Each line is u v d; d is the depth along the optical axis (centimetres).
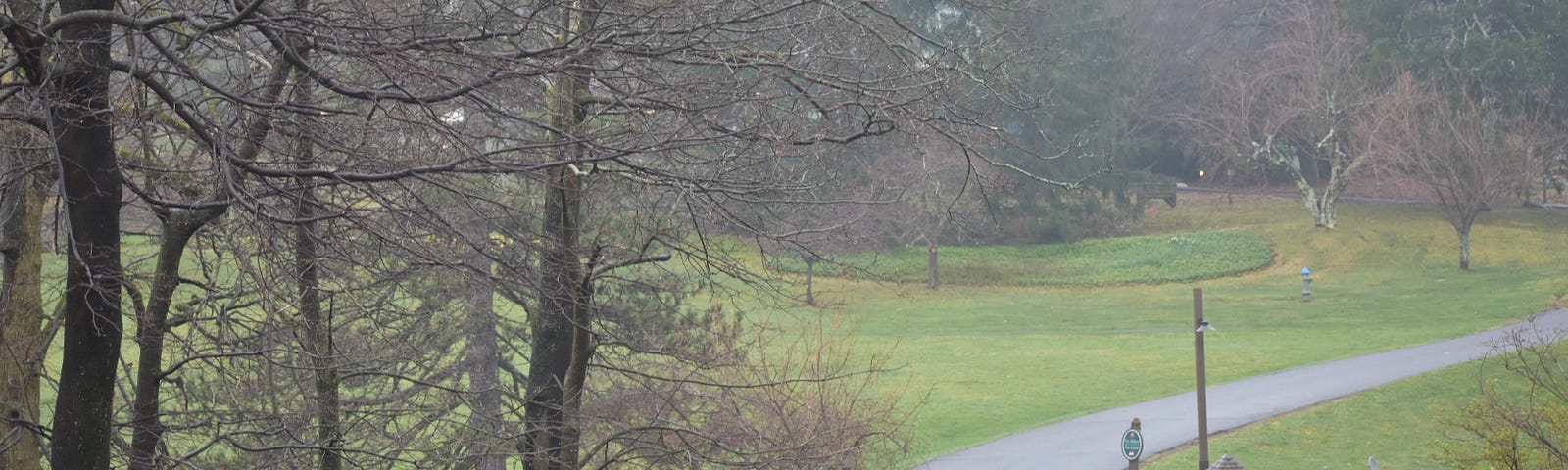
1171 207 8769
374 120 915
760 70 958
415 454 1425
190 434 1171
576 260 1103
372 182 808
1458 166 6662
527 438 1278
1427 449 3331
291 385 1173
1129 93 7862
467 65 791
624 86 957
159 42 734
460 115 1030
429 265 921
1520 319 5094
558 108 1074
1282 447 3331
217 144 754
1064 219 7525
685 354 1411
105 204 775
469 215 1012
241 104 798
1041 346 4997
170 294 920
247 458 1257
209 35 798
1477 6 7500
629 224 1283
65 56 746
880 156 4275
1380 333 4966
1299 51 8175
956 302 6250
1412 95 7025
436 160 892
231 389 1142
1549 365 3831
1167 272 6969
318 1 878
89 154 757
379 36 785
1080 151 6750
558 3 852
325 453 1052
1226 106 8256
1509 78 7462
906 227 6412
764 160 1046
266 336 962
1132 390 4103
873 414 2078
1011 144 1100
